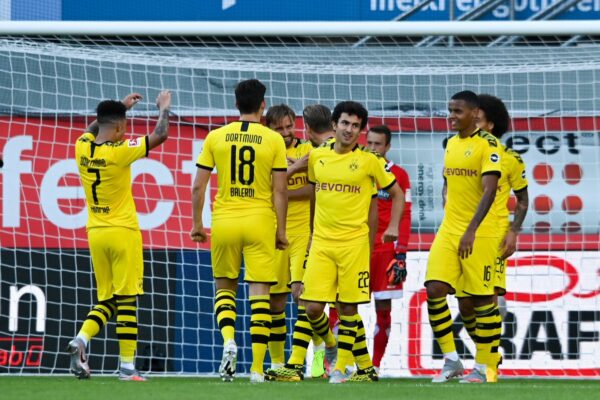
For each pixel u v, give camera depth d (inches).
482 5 1614.2
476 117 1047.0
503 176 1069.8
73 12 1636.3
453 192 1056.8
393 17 1632.6
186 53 1439.5
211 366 1366.9
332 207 1026.7
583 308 1328.7
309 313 1043.3
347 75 1466.5
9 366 1328.7
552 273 1336.1
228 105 1457.9
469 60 1464.1
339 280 1034.1
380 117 1417.3
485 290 1057.5
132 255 1047.6
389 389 928.3
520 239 1379.2
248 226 1009.5
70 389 922.1
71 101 1403.8
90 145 1032.2
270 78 1462.8
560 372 1309.1
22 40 1403.8
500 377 1261.1
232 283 1039.0
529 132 1400.1
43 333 1353.3
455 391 916.0
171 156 1402.6
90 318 1056.2
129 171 1047.6
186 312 1368.1
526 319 1323.8
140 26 1283.2
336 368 1047.6
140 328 1359.5
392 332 1318.9
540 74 1464.1
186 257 1379.2
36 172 1387.8
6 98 1434.5
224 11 1637.6
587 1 1610.5
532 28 1259.2
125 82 1461.6
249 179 1010.1
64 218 1382.9
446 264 1062.4
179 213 1390.3
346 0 1627.7
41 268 1368.1
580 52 1462.8
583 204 1385.3
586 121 1400.1
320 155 1034.7
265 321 1031.0
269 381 1062.4
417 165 1407.5
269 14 1631.4
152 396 851.4
